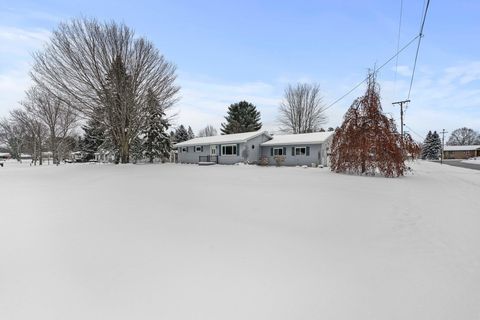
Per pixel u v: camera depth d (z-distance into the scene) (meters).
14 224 4.43
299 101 43.12
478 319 2.07
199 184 9.19
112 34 19.64
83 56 19.09
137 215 4.97
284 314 2.12
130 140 22.33
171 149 34.06
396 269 2.92
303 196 6.88
